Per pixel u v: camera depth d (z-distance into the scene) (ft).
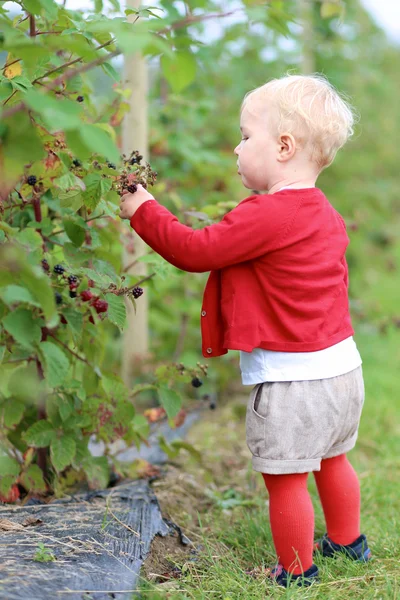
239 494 10.74
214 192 15.71
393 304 25.35
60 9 7.39
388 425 14.39
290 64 21.48
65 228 8.35
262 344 7.45
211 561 7.99
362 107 29.37
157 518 8.60
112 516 8.22
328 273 7.62
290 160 7.69
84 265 8.50
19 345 7.64
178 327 16.29
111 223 9.57
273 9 7.18
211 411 14.84
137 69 11.49
